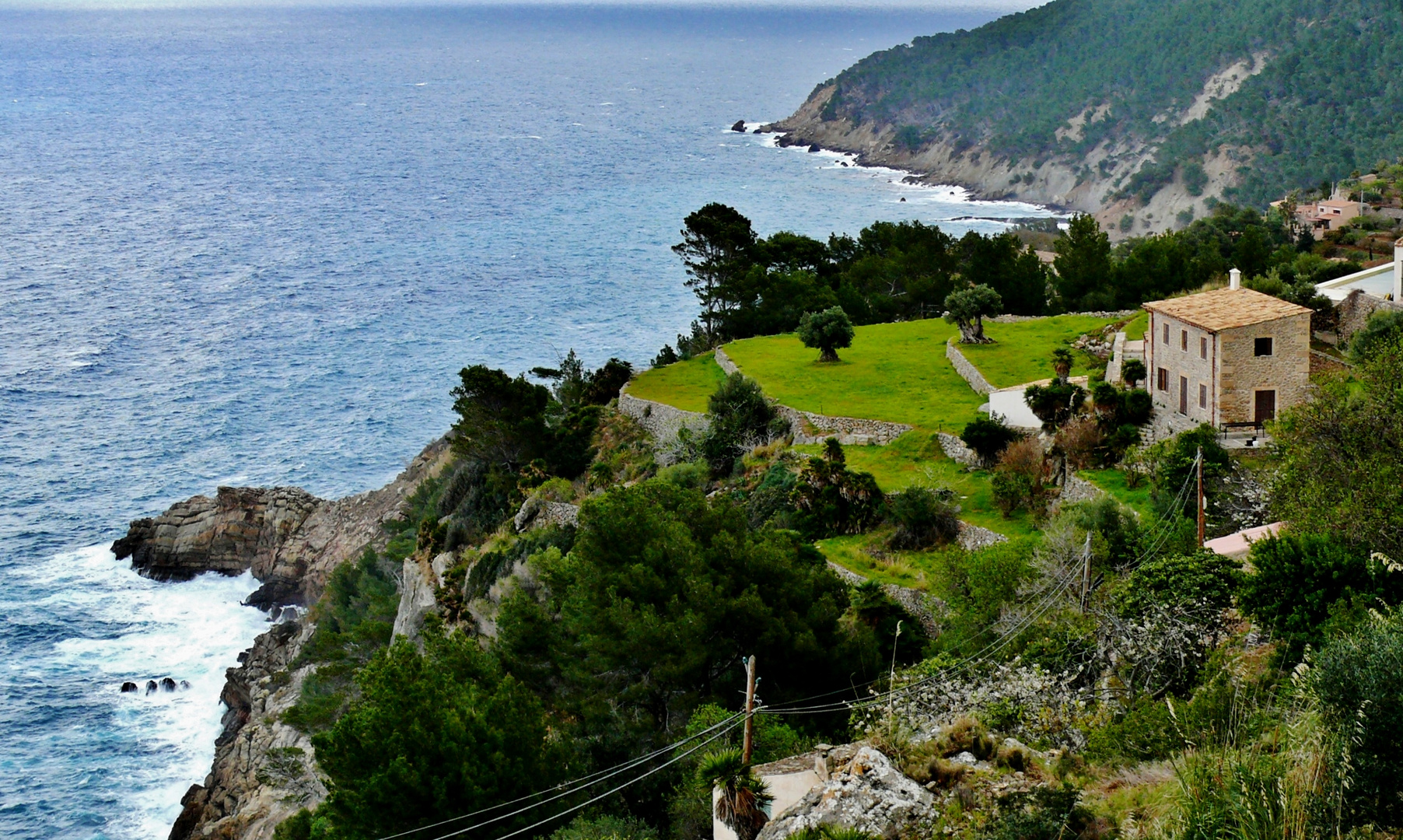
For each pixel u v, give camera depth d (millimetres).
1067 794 27828
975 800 28750
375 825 41812
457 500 112500
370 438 161000
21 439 159000
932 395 94938
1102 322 110062
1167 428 70375
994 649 46219
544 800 43531
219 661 107688
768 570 55469
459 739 43250
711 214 146375
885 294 142000
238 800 82000
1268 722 28984
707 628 52125
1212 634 41531
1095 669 41844
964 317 105000
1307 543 39906
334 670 88312
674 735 48281
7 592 119062
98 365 191500
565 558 62062
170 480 147000
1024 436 77250
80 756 92438
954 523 69500
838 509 74188
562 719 54281
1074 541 52469
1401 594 37656
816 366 106750
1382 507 44094
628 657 51906
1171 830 25359
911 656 54938
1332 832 23688
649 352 198750
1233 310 68000
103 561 126812
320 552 122438
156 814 85938
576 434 108688
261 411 170625
